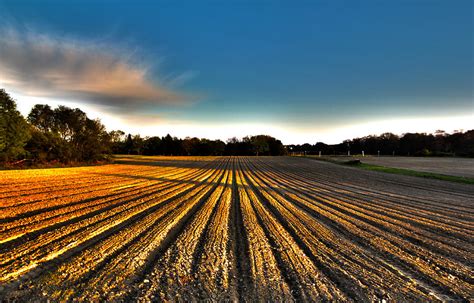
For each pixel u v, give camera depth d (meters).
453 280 4.38
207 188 16.62
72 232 6.57
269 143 110.12
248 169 37.09
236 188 16.97
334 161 53.53
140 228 7.09
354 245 6.09
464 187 17.67
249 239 6.41
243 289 3.93
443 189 16.69
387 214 9.47
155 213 9.02
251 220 8.40
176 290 3.85
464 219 8.80
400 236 6.84
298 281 4.23
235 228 7.45
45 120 44.22
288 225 7.86
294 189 16.67
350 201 12.25
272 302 3.59
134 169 33.50
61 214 8.48
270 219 8.59
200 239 6.35
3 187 14.09
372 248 5.90
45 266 4.54
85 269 4.46
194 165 46.03
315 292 3.88
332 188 17.19
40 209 9.15
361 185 18.91
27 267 4.47
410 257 5.38
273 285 4.08
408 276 4.50
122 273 4.35
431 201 12.31
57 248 5.43
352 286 4.09
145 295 3.68
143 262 4.84
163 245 5.84
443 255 5.53
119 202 10.86
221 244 6.01
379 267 4.86
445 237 6.78
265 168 38.94
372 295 3.83
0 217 7.95
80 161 40.81
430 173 27.41
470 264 5.07
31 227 6.92
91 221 7.70
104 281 4.05
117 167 36.41
